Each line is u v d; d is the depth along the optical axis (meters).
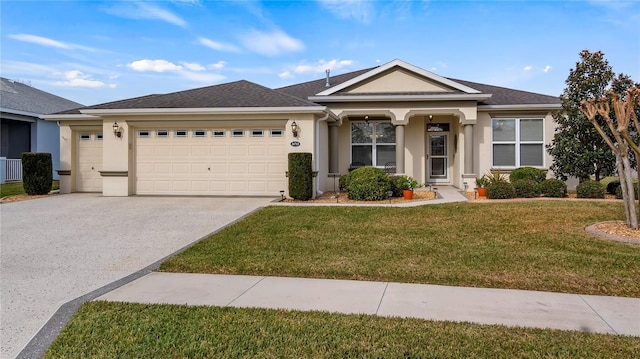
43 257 6.29
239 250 6.48
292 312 4.04
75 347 3.35
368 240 7.14
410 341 3.38
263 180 13.45
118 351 3.28
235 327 3.68
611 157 12.60
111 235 7.84
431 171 17.23
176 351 3.26
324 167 15.02
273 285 4.95
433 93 14.86
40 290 4.81
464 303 4.30
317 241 7.07
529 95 16.55
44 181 14.72
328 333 3.54
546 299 4.42
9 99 21.86
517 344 3.32
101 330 3.65
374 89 15.52
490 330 3.59
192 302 4.36
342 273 5.36
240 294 4.62
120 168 13.67
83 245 7.07
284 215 9.66
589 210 9.77
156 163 13.84
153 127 13.74
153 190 13.85
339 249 6.52
